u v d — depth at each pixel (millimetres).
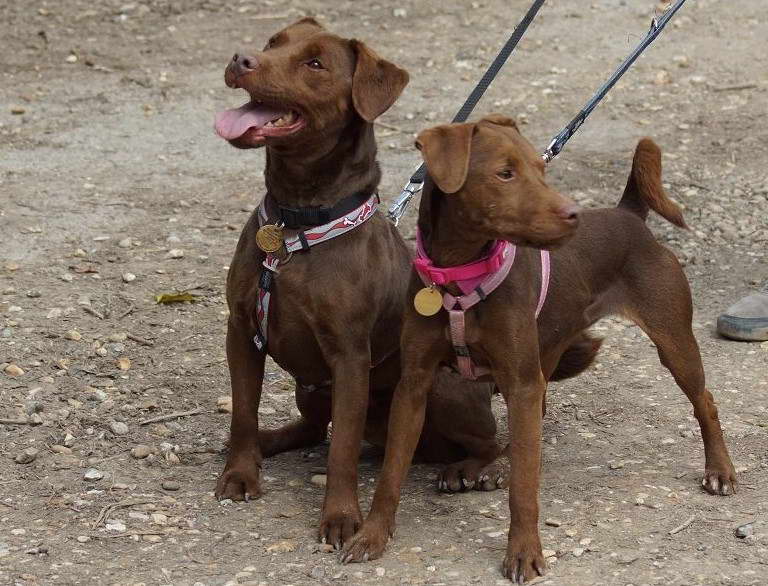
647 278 6391
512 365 5508
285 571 5449
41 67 14258
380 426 6836
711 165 11812
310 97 5770
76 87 13727
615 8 16625
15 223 10141
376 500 5633
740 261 9922
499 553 5602
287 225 5930
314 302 5895
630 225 6469
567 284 6172
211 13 16109
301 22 6262
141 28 15531
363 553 5512
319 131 5820
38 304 8633
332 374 6020
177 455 6727
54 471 6445
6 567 5434
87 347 8039
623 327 8852
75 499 6113
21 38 14992
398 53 15008
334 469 5883
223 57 14750
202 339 8336
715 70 14422
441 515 6062
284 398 7660
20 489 6234
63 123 12680
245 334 6172
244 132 5691
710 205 10898
